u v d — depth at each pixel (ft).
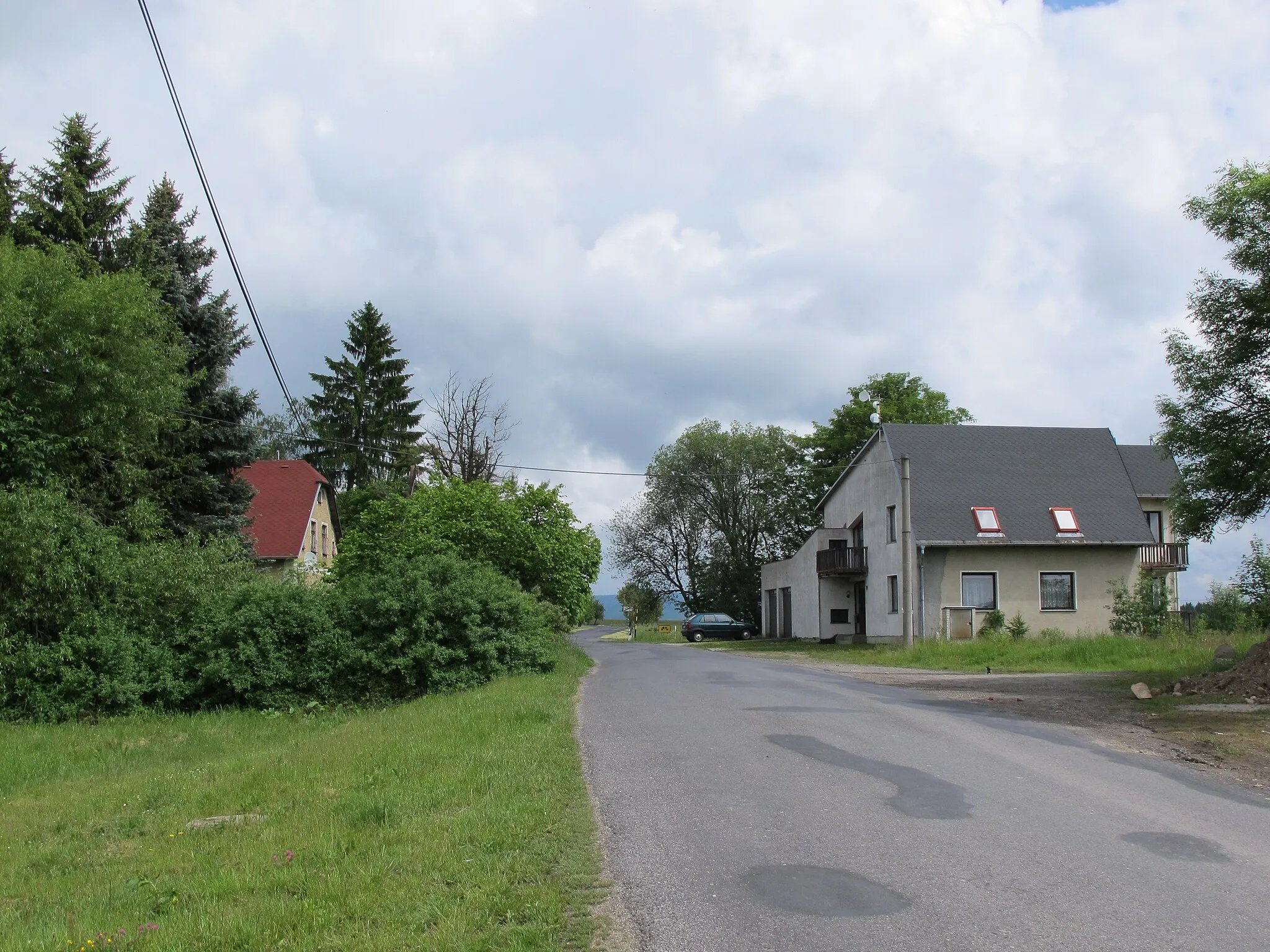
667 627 215.10
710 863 20.94
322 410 169.17
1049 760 32.73
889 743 35.86
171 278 86.58
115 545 60.44
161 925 17.97
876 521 132.16
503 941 16.24
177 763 42.29
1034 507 119.55
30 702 55.52
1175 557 119.34
